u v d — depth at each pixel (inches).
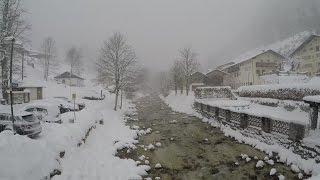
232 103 1012.5
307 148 443.8
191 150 577.6
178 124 944.9
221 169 451.2
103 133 697.0
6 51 1006.4
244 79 2374.5
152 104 2009.1
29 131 479.2
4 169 265.1
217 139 669.3
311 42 2149.4
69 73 2815.0
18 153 303.4
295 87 974.4
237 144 606.5
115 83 1269.7
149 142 658.2
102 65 1263.5
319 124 577.3
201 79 2506.2
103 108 1173.7
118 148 570.6
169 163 489.4
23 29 1079.0
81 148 503.2
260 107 1069.8
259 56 2237.9
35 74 2674.7
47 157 347.3
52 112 660.1
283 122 517.7
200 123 942.4
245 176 415.5
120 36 1251.2
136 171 424.2
